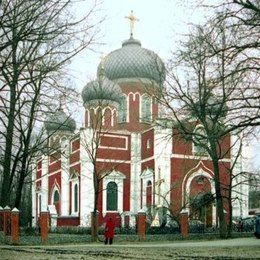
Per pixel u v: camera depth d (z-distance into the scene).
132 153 56.31
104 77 58.41
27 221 70.94
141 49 62.03
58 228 51.06
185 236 35.84
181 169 51.59
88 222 52.41
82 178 53.50
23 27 11.95
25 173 35.22
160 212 46.78
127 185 55.78
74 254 18.80
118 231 43.78
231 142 52.41
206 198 36.00
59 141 55.94
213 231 45.47
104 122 56.84
